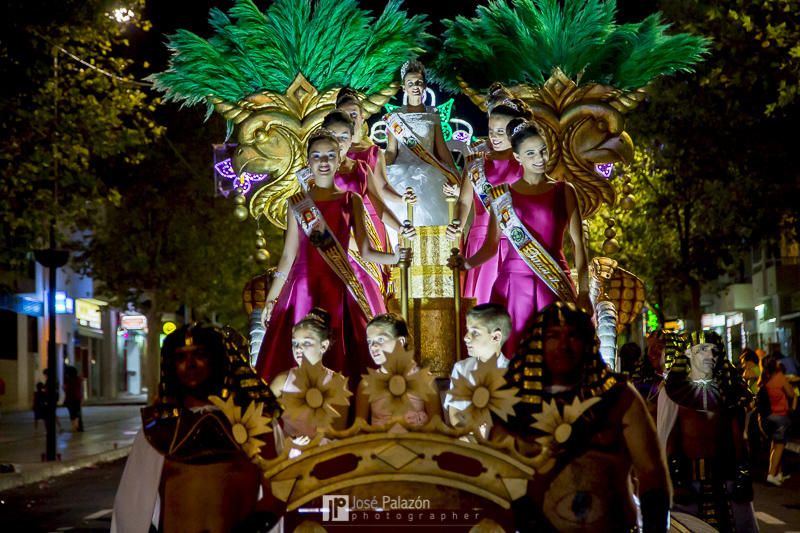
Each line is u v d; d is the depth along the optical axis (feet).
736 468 28.07
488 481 14.75
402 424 14.87
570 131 29.43
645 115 79.87
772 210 78.69
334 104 30.25
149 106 72.54
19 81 62.90
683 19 67.97
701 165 80.84
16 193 67.46
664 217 121.70
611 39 29.99
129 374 255.09
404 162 29.09
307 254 25.41
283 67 30.25
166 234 150.71
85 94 73.87
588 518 14.98
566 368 15.35
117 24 68.33
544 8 30.04
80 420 111.34
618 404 15.34
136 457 15.92
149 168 144.87
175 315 194.90
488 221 26.35
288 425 18.60
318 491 14.92
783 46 61.57
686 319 178.60
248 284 30.14
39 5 63.10
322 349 21.48
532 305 23.67
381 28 30.50
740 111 73.77
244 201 30.91
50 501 53.88
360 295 25.22
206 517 15.58
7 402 159.12
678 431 28.25
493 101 26.96
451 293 27.07
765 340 166.61
